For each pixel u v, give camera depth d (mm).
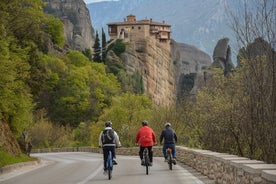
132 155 76125
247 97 26281
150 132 33969
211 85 45594
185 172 34750
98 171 37500
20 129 59156
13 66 38312
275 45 23656
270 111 23906
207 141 40875
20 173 37500
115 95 195500
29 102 58500
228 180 22094
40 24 60750
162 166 41219
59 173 36375
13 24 53438
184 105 62375
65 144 124500
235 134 32938
